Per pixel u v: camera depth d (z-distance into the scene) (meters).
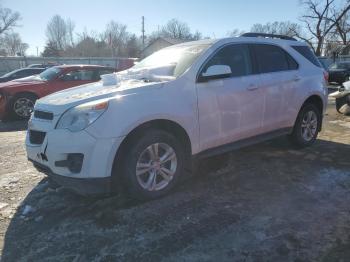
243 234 3.34
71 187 3.78
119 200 4.10
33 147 4.04
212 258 2.99
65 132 3.68
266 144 6.28
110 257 3.05
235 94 4.66
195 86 4.31
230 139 4.74
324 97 6.14
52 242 3.32
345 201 3.99
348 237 3.25
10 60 39.34
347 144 6.33
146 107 3.85
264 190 4.33
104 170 3.65
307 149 6.00
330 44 43.56
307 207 3.86
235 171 4.97
